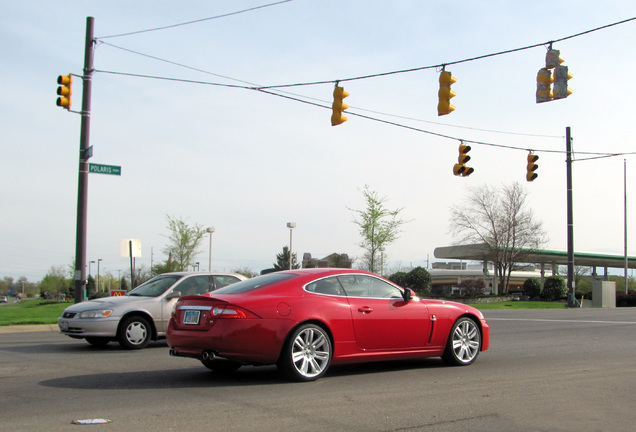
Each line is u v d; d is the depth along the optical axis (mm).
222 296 7914
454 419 5906
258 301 7715
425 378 8297
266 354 7633
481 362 9984
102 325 11625
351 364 9641
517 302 41375
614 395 7121
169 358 10477
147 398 6836
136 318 11922
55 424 5609
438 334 9180
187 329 7852
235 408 6324
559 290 44219
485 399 6844
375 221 39156
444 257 52188
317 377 7984
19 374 8609
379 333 8531
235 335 7477
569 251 36531
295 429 5488
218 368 8938
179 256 43531
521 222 47188
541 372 8867
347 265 54656
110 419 5812
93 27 18297
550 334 15289
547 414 6137
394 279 45312
